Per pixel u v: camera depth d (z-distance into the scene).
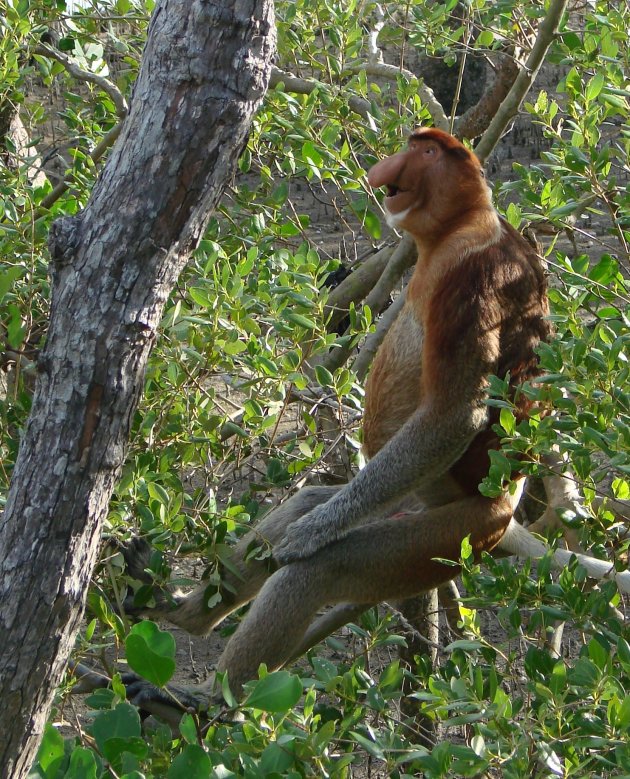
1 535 4.18
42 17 10.32
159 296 4.14
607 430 6.03
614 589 6.16
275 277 8.39
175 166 4.01
